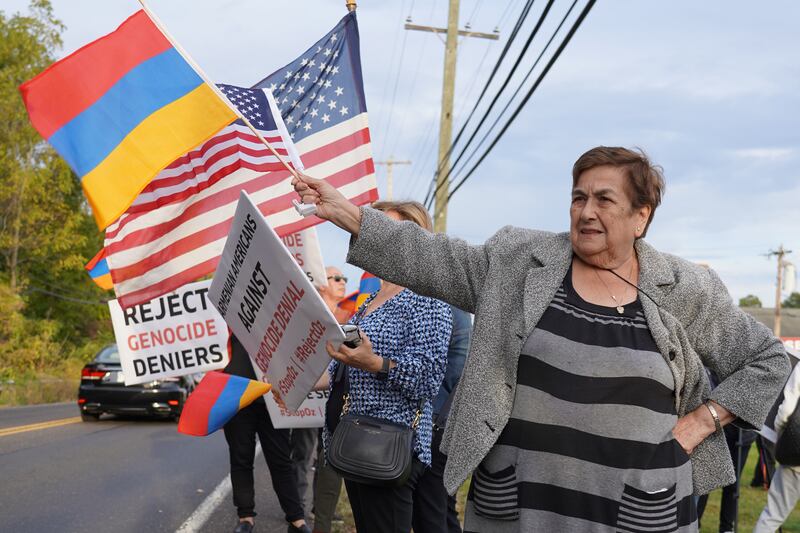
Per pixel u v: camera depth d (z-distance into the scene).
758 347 2.65
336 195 2.79
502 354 2.62
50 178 39.03
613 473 2.47
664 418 2.53
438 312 3.59
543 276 2.64
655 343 2.55
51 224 39.94
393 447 3.45
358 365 3.38
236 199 4.60
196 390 5.05
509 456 2.57
